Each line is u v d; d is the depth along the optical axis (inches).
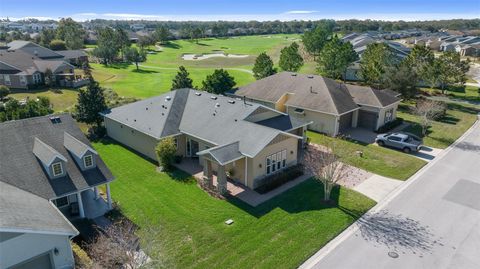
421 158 1240.2
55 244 663.8
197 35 7165.4
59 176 842.2
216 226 834.2
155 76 3102.9
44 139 912.9
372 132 1535.4
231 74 3230.8
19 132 895.1
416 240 778.8
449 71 2097.7
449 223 840.9
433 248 751.7
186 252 741.3
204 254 735.1
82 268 651.5
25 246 626.8
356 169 1149.1
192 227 830.5
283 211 896.3
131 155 1289.4
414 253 736.3
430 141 1407.5
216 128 1170.0
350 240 781.9
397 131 1540.4
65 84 2413.9
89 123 1520.7
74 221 860.0
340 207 915.4
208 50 5595.5
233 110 1234.6
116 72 3280.0
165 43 6363.2
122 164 1205.7
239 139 1066.7
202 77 3038.9
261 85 1813.5
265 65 2359.7
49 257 665.6
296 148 1149.7
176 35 7869.1
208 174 1010.7
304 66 3663.9
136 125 1288.1
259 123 1217.4
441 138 1440.7
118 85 2613.2
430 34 6628.9
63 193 820.0
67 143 920.3
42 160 830.5
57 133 946.7
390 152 1300.4
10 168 807.7
